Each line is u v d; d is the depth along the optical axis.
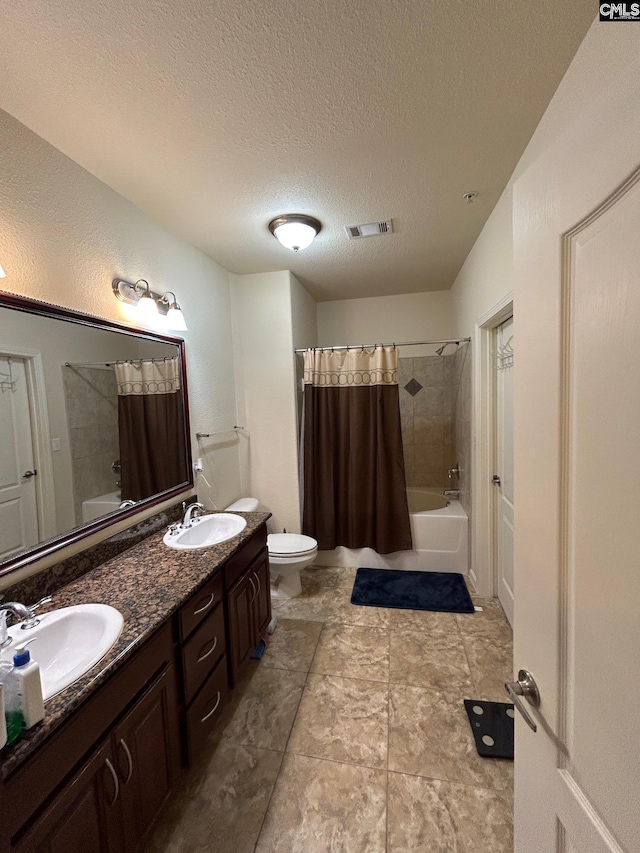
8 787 0.72
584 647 0.53
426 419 3.71
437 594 2.61
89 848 0.89
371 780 1.36
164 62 1.04
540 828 0.66
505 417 2.30
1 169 1.20
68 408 1.42
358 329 3.80
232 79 1.11
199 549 1.67
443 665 1.94
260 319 2.88
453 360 3.49
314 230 2.04
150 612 1.17
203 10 0.91
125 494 1.70
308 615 2.41
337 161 1.53
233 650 1.68
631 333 0.43
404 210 1.94
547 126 1.26
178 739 1.28
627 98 0.43
